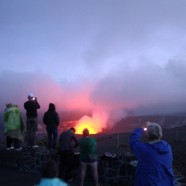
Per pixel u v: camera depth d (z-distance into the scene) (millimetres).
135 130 5969
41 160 13516
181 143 17250
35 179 12438
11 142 15242
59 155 12109
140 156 5688
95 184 10836
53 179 4906
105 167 11414
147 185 5520
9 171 14008
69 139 11711
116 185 11078
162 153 5621
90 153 10281
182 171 11188
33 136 14969
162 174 5551
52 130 14367
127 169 10820
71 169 11781
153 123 5914
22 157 14336
